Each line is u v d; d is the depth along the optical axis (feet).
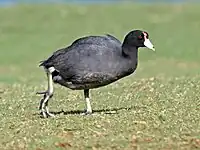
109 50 48.83
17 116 52.95
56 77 50.47
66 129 46.42
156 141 43.32
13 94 68.08
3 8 165.27
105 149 41.86
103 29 141.38
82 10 163.32
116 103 58.80
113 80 49.70
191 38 129.08
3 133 46.34
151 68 99.40
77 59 48.73
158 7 164.96
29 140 44.34
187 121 48.49
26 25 147.23
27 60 114.93
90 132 45.55
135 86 68.69
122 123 47.78
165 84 69.00
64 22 149.38
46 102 51.37
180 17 151.53
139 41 49.19
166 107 54.80
